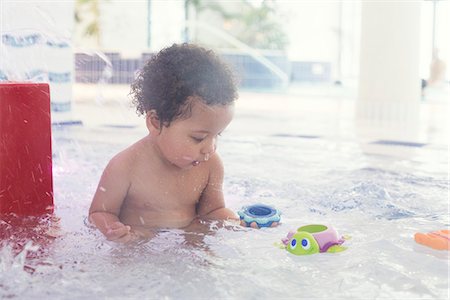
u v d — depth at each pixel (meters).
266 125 6.65
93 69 11.38
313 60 15.59
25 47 5.02
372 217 2.32
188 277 1.55
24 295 1.42
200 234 2.00
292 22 16.38
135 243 1.87
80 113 7.22
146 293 1.44
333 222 2.22
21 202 2.25
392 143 5.23
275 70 14.03
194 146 2.01
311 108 9.34
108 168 2.13
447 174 3.51
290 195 2.74
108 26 12.95
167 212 2.17
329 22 15.93
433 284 1.52
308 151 4.55
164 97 1.98
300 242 1.78
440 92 13.16
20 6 4.96
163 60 2.04
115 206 2.12
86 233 1.99
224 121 1.99
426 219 2.30
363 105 7.83
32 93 2.26
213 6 17.09
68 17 5.50
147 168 2.13
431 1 13.66
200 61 1.99
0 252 1.76
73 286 1.48
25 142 2.25
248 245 1.87
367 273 1.60
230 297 1.42
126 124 6.18
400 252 1.80
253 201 2.61
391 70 7.72
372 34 7.72
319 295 1.44
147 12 13.15
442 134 6.07
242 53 13.77
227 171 3.45
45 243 1.86
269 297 1.42
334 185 3.03
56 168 3.37
